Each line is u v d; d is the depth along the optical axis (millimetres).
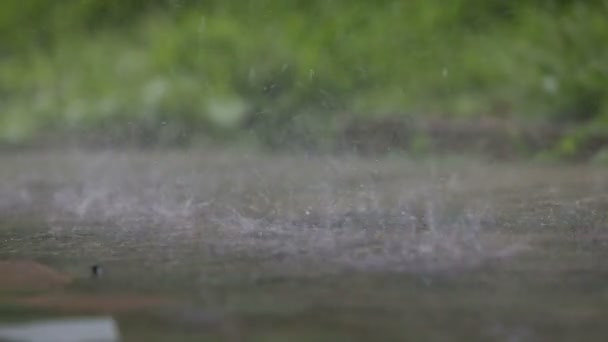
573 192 9055
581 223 6855
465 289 4445
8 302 4246
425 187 9727
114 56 19656
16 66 20719
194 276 4906
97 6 21406
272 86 17031
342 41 17672
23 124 17953
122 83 18625
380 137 15008
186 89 17531
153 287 4605
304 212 7633
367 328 3633
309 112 16328
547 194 8898
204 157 14180
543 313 3895
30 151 15695
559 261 5223
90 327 3635
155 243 6148
